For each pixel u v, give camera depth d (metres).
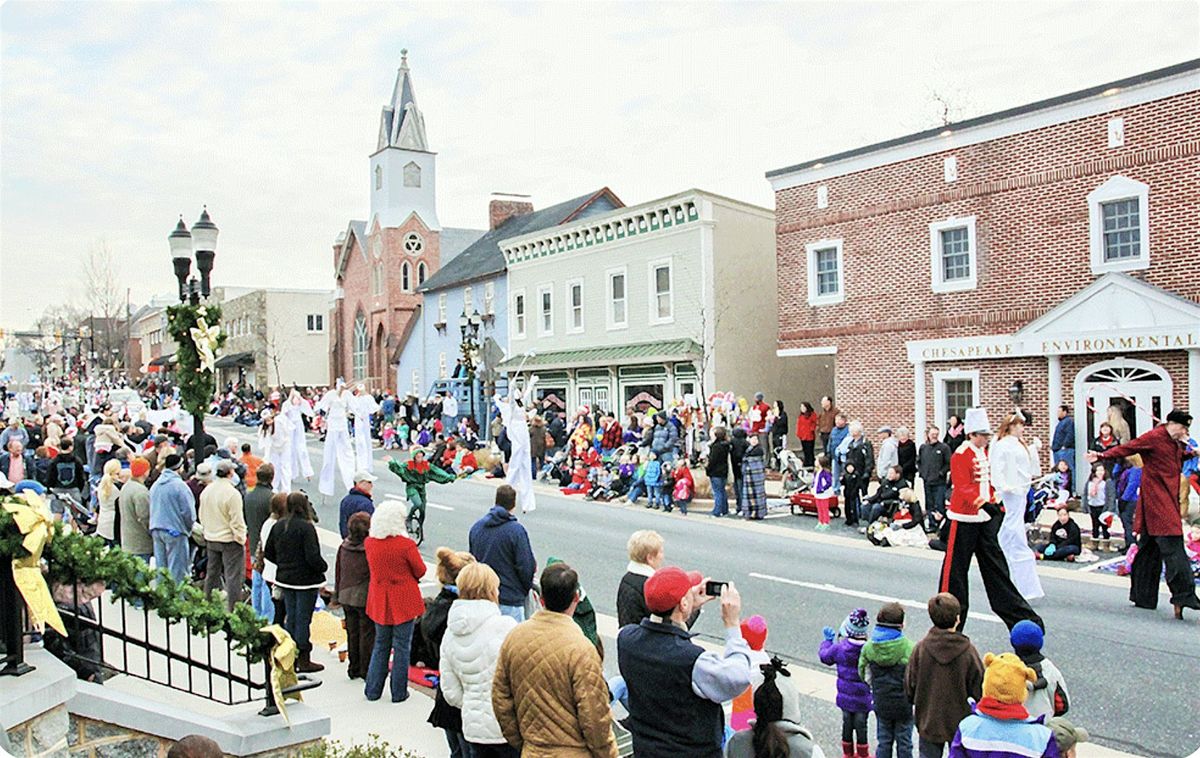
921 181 24.69
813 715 8.80
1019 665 5.40
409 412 36.94
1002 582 10.52
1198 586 13.15
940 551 16.16
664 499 21.50
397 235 58.41
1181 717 8.30
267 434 23.12
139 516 12.05
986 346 23.11
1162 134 20.03
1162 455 11.56
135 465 12.10
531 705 5.02
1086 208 21.34
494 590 6.39
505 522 9.16
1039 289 22.27
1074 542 15.36
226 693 8.52
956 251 24.12
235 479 13.65
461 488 25.73
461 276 45.69
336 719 8.48
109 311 59.28
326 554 16.23
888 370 25.64
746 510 20.11
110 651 9.51
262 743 7.22
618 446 26.38
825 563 15.17
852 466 18.88
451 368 47.81
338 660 10.64
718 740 5.07
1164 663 9.73
